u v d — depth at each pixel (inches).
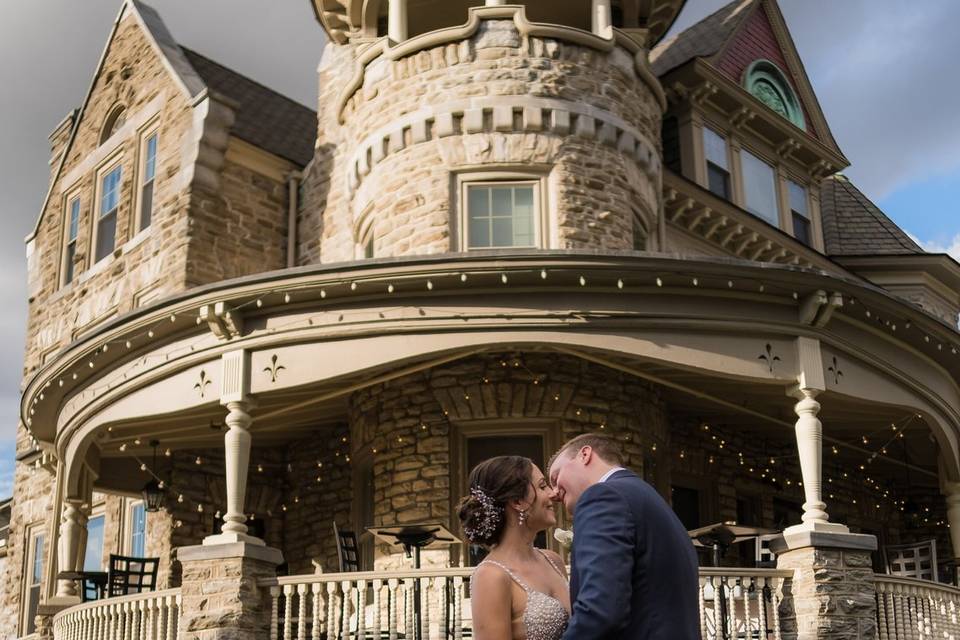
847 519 716.7
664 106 645.9
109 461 627.5
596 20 601.3
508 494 159.0
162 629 437.7
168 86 702.5
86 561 716.0
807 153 821.9
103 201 759.7
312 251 670.5
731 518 618.5
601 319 430.6
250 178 679.7
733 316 442.9
